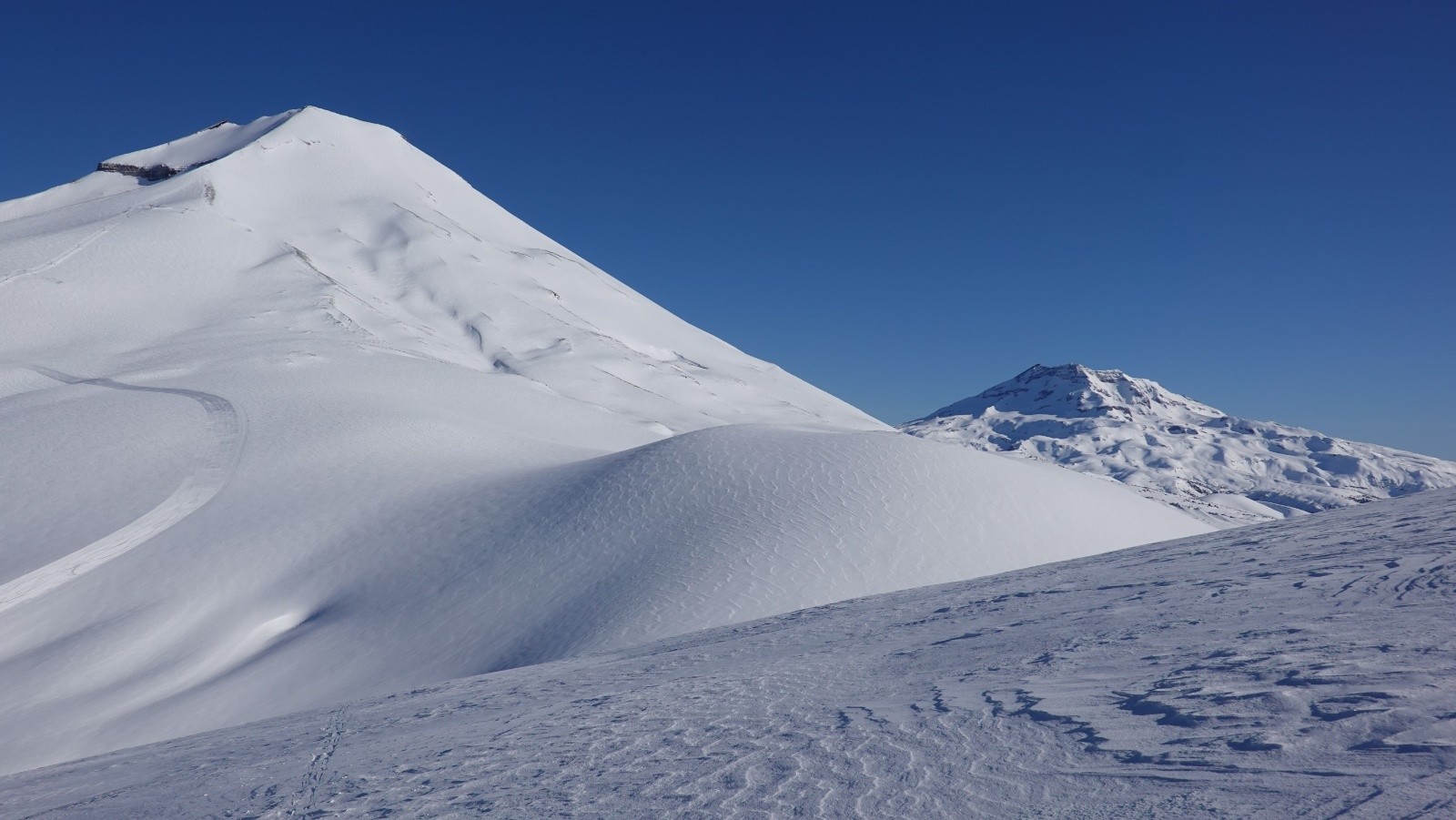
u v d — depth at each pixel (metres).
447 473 36.25
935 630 8.20
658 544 25.16
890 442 31.53
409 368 59.72
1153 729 3.54
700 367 118.56
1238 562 8.01
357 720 8.81
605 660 11.55
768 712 5.52
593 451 43.66
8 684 21.78
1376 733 2.97
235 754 7.64
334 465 36.59
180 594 26.47
